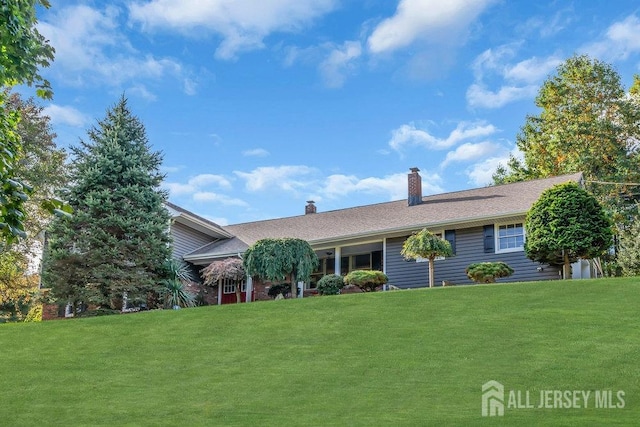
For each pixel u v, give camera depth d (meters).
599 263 31.83
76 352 15.38
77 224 26.03
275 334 15.84
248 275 26.55
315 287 31.91
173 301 27.34
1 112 9.92
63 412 11.06
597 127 44.31
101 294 25.42
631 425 8.98
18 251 31.47
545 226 22.30
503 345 13.63
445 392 11.14
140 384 12.68
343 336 15.22
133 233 26.31
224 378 12.75
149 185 27.89
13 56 9.39
